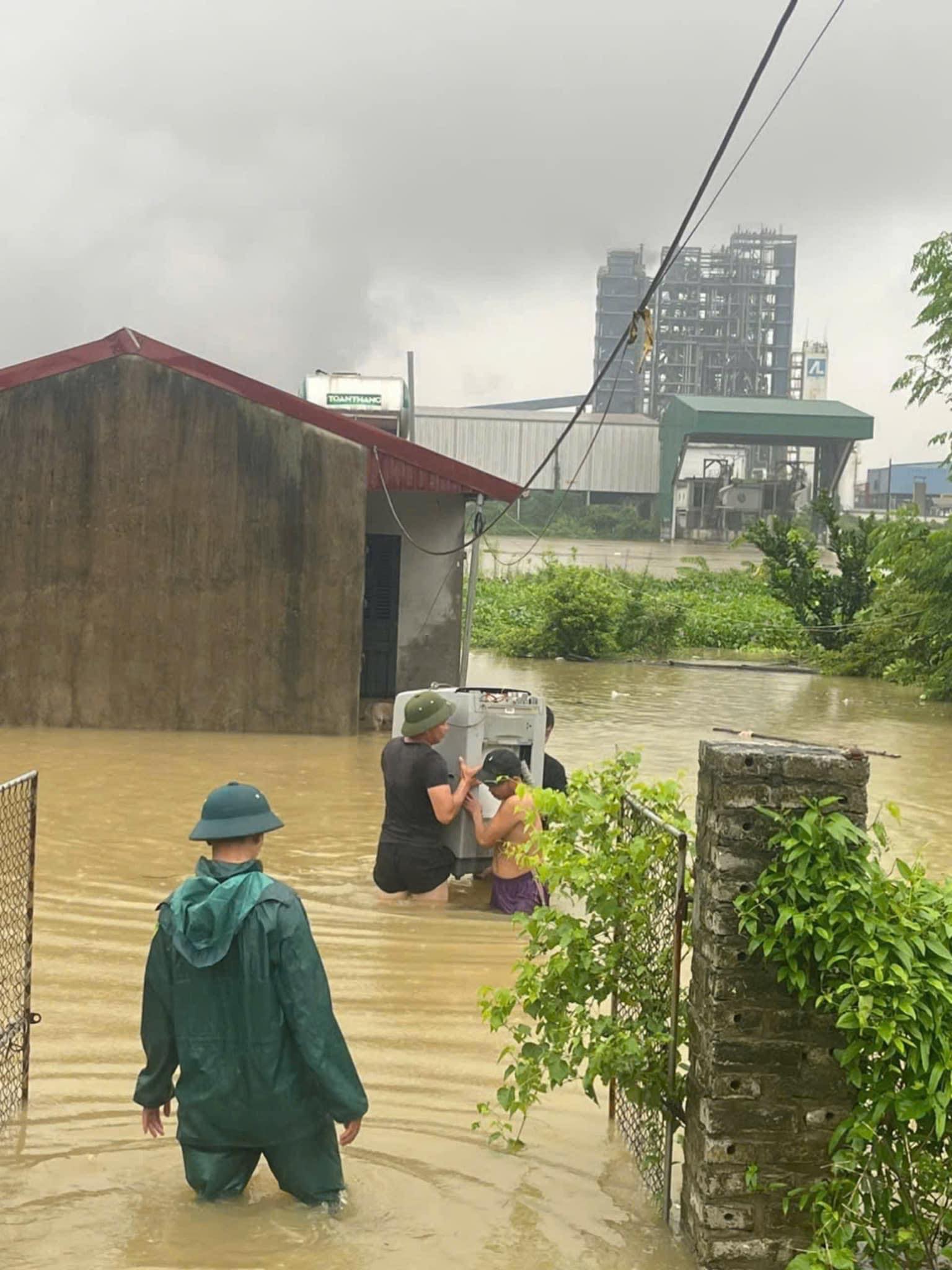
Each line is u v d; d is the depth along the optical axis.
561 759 16.23
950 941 4.20
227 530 18.00
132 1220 4.39
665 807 5.04
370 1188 4.71
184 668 18.03
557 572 42.84
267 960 4.30
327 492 18.06
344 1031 6.38
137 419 17.86
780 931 4.14
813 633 37.62
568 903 9.02
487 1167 4.95
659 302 114.56
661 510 81.31
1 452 17.77
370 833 11.44
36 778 5.50
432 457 19.00
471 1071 5.92
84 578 17.91
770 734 19.72
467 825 9.06
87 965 7.26
